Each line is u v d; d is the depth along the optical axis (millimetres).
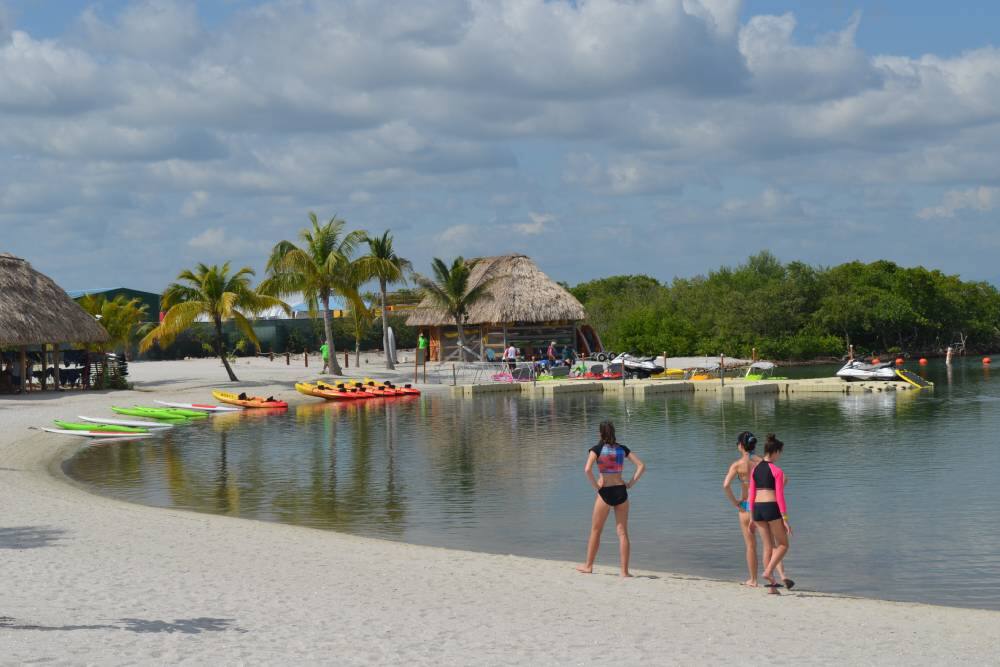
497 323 62000
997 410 35688
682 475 21266
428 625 9109
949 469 21766
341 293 51812
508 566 12555
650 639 8805
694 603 10547
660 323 77062
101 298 56469
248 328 48594
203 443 27766
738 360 70875
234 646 8062
